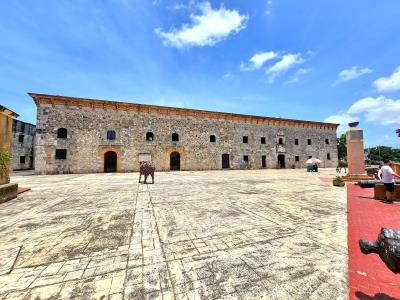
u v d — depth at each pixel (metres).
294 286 2.06
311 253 2.76
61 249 2.90
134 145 20.39
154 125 21.39
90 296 1.92
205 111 23.59
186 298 1.89
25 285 2.09
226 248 2.92
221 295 1.93
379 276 2.26
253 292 1.97
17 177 14.62
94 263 2.53
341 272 2.32
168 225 3.89
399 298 1.91
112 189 8.36
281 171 21.62
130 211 4.91
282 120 27.55
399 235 1.81
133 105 20.47
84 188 8.69
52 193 7.46
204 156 23.31
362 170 11.36
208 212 4.79
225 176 14.90
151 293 1.97
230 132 24.92
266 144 26.70
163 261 2.57
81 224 3.97
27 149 26.58
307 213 4.69
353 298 1.90
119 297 1.91
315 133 29.91
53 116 17.83
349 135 11.80
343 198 6.40
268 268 2.39
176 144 22.14
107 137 19.52
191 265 2.47
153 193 7.35
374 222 4.04
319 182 10.77
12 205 5.57
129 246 3.00
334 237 3.30
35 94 17.20
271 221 4.11
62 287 2.06
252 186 9.20
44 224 3.98
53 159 17.52
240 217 4.38
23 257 2.67
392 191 5.82
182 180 11.91
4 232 3.56
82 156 18.48
